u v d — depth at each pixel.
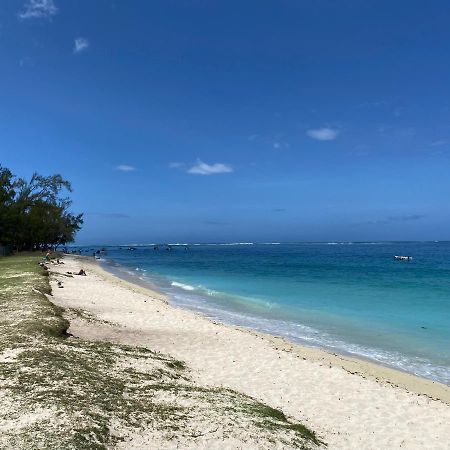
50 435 6.87
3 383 9.06
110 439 7.23
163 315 22.55
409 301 33.12
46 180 82.50
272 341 19.17
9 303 19.25
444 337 21.08
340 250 183.50
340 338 20.86
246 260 99.88
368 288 41.47
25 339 12.86
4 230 71.94
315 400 12.04
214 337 18.33
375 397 12.55
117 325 18.98
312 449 8.50
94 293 28.62
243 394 11.55
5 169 74.19
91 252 148.25
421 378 15.06
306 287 42.41
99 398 8.88
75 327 17.11
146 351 14.53
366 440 9.79
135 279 49.81
